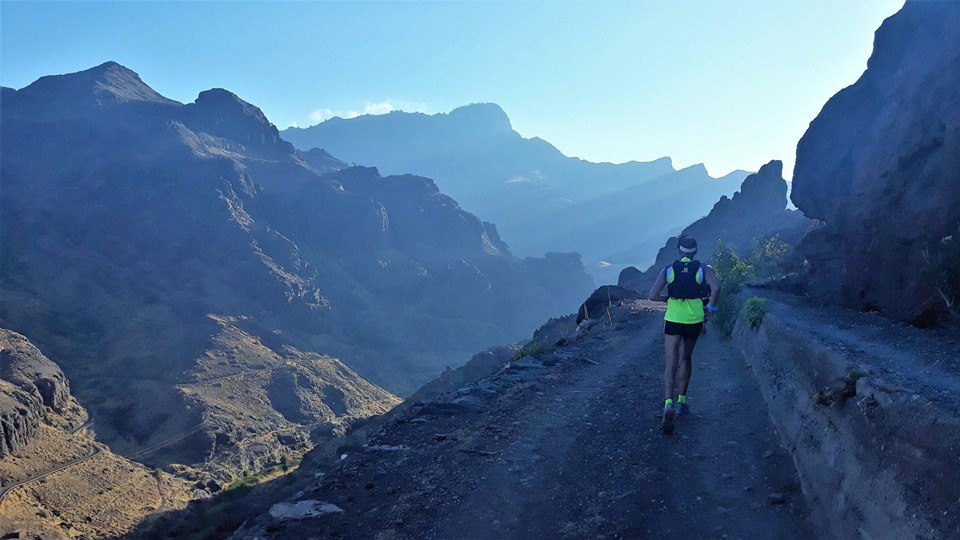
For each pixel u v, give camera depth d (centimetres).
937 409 352
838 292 1291
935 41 1043
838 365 534
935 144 905
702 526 447
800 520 450
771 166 10438
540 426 714
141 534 3095
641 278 8519
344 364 19825
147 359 15288
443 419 780
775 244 3081
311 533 452
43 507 7294
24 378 10981
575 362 1159
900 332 741
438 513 480
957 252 736
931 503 318
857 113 1363
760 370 828
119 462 9625
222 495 3516
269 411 13375
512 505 493
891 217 970
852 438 430
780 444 593
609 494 503
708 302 693
